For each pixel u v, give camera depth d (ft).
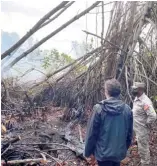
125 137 11.02
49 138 18.94
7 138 16.01
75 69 28.53
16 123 21.20
